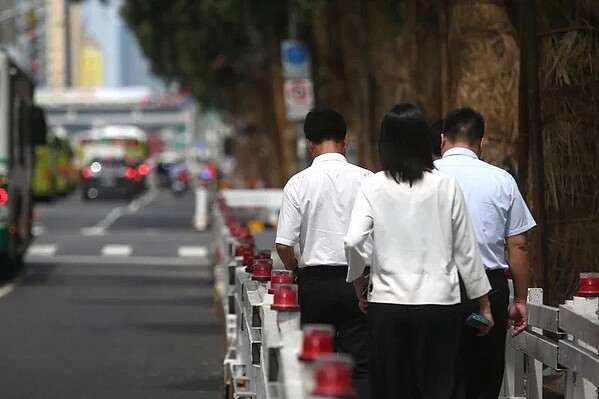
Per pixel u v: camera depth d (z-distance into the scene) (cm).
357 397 2155
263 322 1934
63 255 7450
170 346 3856
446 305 1897
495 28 3372
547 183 2958
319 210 2197
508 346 2406
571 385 2052
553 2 2962
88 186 16400
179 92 16962
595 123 2961
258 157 16138
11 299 5091
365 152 6081
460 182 2067
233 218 4831
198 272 6525
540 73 2983
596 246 2952
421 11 4234
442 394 1902
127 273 6384
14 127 5478
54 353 3703
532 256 2909
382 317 1903
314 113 2245
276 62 10588
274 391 1656
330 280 2183
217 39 11044
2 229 5350
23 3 19312
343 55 6969
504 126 3353
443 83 3966
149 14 10588
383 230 1906
